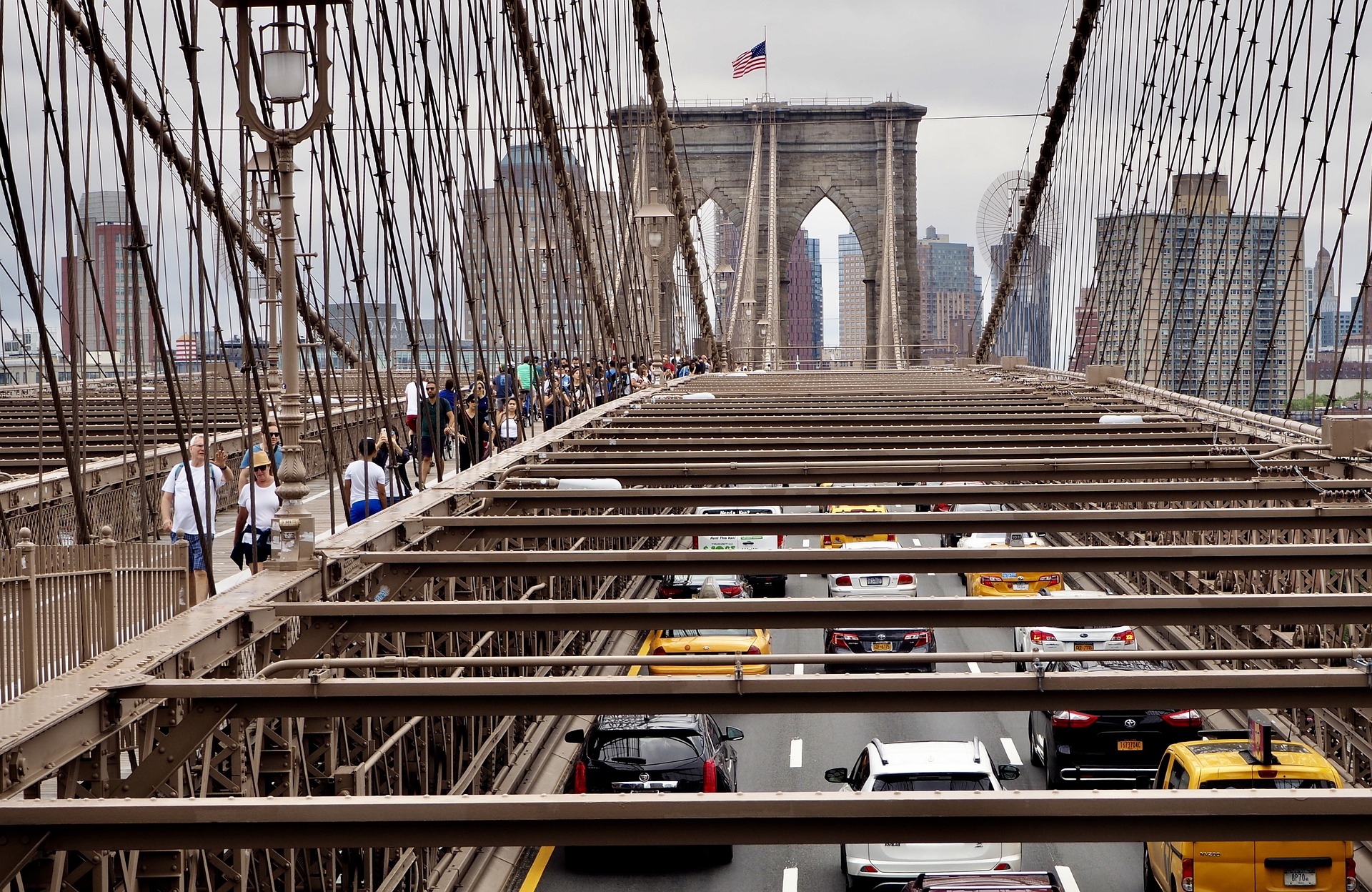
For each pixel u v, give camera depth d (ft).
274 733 38.91
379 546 52.11
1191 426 100.48
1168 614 41.81
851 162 445.78
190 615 37.99
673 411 120.88
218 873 35.45
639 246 185.78
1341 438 74.49
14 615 30.66
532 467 75.46
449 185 74.79
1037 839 25.05
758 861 65.46
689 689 33.04
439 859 57.47
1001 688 33.17
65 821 24.67
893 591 117.29
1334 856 50.90
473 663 33.53
